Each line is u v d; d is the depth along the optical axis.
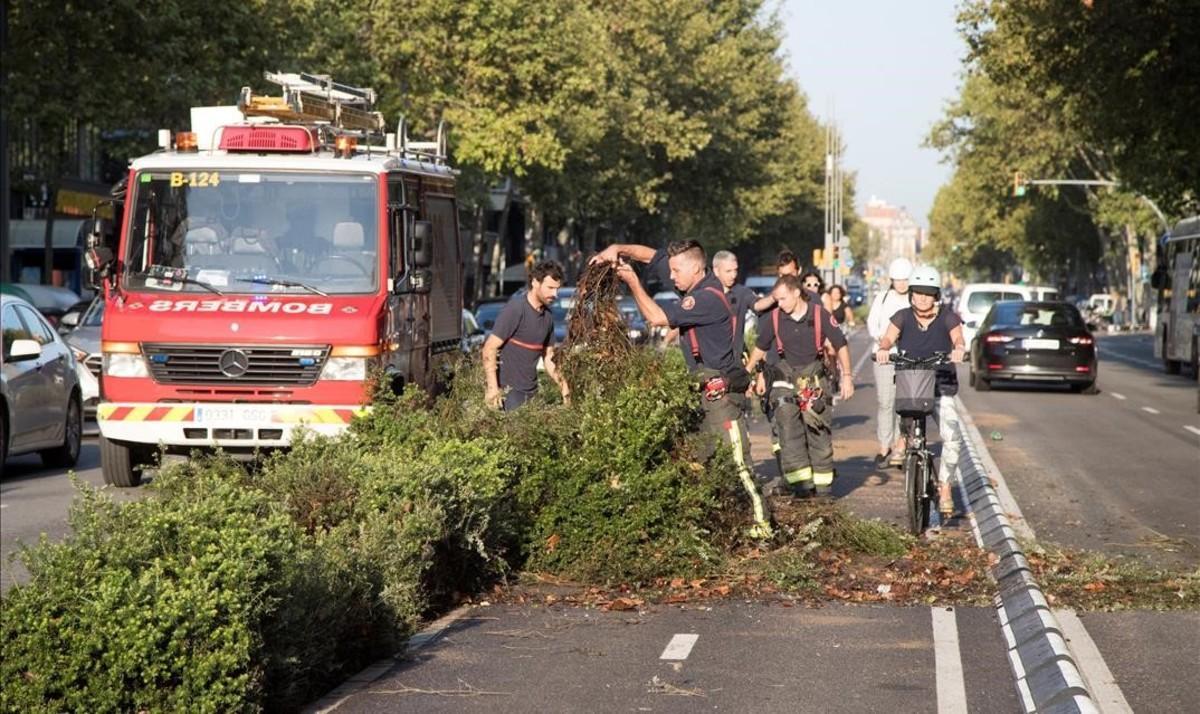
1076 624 9.61
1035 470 18.44
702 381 11.45
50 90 33.22
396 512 9.41
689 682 8.14
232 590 6.85
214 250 15.76
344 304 15.41
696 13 64.69
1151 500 15.72
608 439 10.98
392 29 41.38
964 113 78.25
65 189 54.50
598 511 10.89
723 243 83.25
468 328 27.64
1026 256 104.38
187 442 15.35
